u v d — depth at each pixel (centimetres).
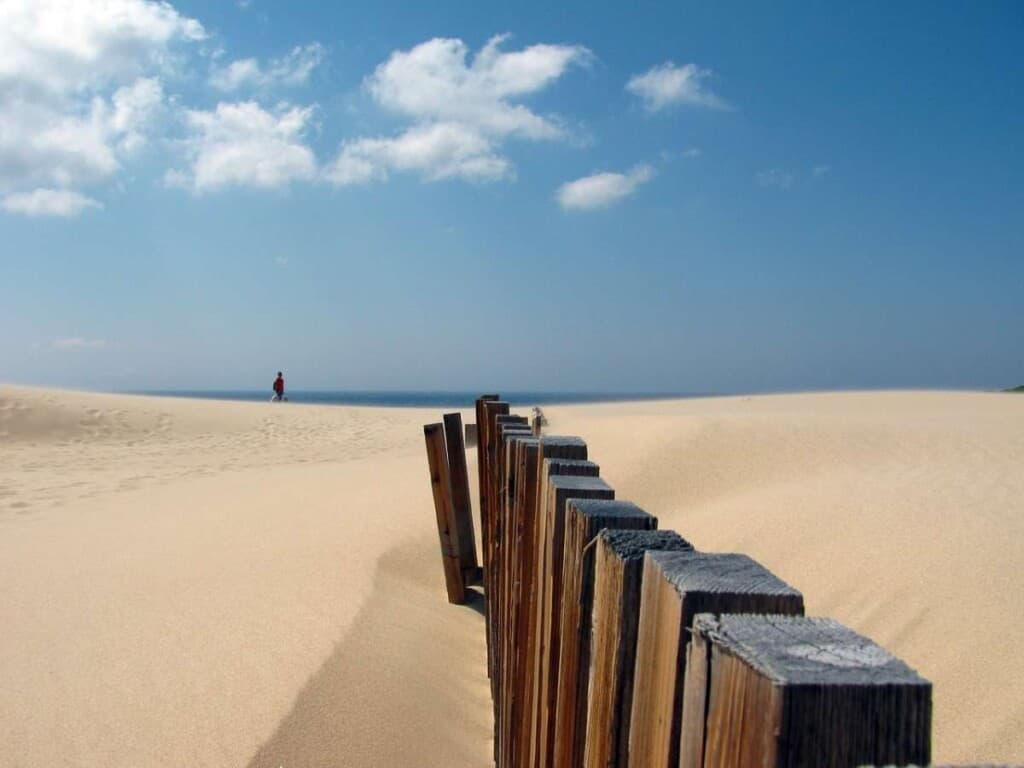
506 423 352
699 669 86
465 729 358
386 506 751
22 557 598
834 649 75
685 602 91
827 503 622
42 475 1091
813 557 524
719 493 758
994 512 557
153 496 890
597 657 130
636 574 115
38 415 1622
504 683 302
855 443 894
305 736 316
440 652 438
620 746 118
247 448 1461
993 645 378
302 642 407
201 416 1834
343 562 574
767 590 91
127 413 1764
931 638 400
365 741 322
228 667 377
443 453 538
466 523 555
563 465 192
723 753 78
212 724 321
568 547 157
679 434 949
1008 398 1981
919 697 67
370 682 370
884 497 624
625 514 143
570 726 151
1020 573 441
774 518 607
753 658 73
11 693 355
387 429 1794
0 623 447
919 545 506
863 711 67
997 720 327
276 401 2530
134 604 478
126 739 312
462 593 536
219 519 735
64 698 349
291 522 709
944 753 316
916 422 1062
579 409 2138
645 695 106
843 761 67
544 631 191
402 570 586
